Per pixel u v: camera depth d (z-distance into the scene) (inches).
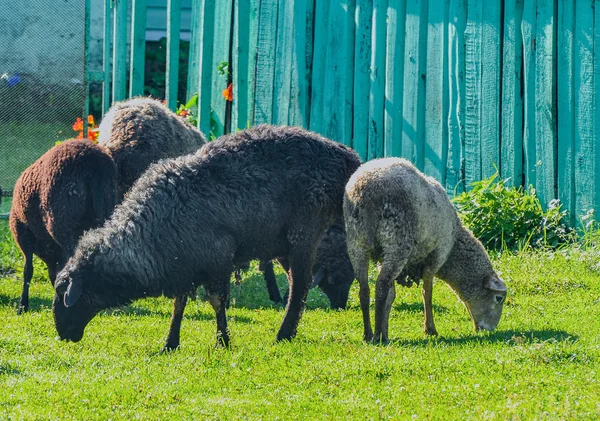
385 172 594.6
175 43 1096.8
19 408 462.6
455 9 900.0
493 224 878.4
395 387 494.6
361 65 950.4
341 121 960.3
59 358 572.4
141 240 577.0
